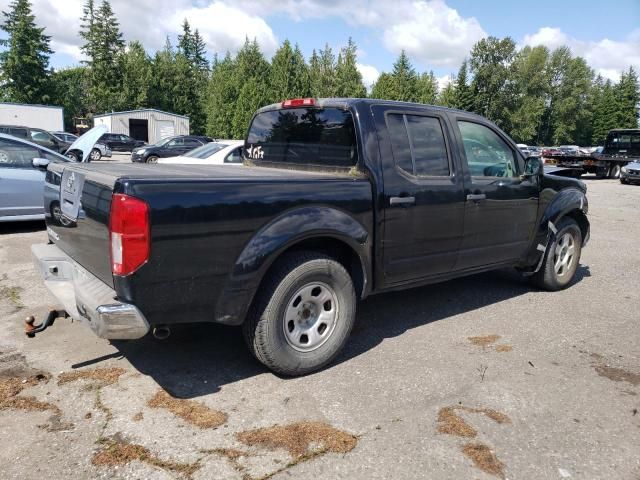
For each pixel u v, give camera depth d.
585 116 83.69
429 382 3.49
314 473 2.52
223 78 57.22
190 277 2.92
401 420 3.00
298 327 3.46
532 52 74.38
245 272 3.08
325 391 3.33
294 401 3.19
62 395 3.19
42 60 55.50
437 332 4.43
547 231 5.32
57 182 3.76
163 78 63.19
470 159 4.47
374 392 3.33
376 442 2.78
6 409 3.01
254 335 3.31
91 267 3.21
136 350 3.88
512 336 4.38
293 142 4.36
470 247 4.52
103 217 2.89
